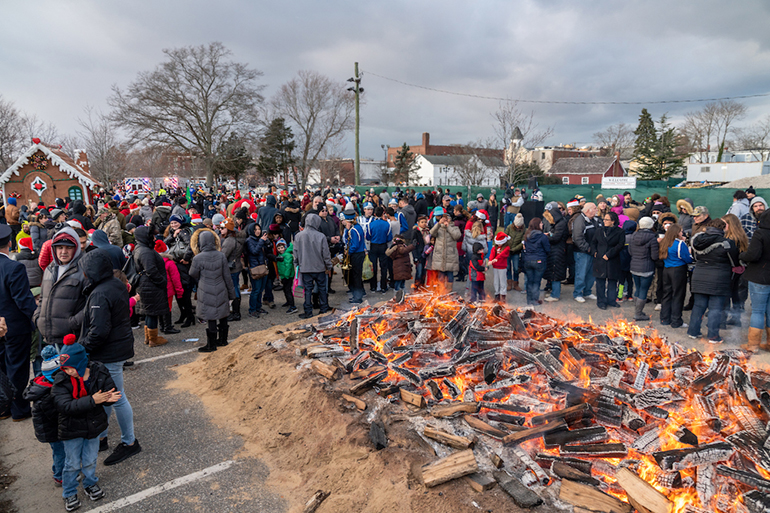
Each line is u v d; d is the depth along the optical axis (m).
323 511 3.23
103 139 37.38
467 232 8.66
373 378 4.54
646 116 50.19
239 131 43.97
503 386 4.32
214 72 42.12
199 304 6.23
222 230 7.73
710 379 4.03
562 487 2.95
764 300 5.63
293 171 54.47
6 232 4.38
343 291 9.96
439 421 3.87
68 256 4.11
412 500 3.01
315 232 7.65
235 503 3.41
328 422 4.05
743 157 57.09
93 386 3.29
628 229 8.47
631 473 2.97
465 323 5.46
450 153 75.62
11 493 3.59
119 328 3.79
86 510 3.35
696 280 6.16
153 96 40.69
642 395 3.83
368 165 84.25
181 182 55.97
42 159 24.05
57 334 4.12
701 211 6.49
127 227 9.14
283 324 7.64
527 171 36.00
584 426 3.64
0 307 4.34
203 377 5.66
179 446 4.20
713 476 2.96
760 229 5.50
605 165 49.34
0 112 29.27
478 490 3.02
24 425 4.68
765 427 3.37
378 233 9.01
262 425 4.48
